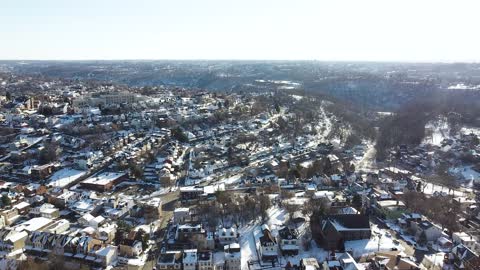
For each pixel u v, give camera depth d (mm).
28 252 177000
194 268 164375
